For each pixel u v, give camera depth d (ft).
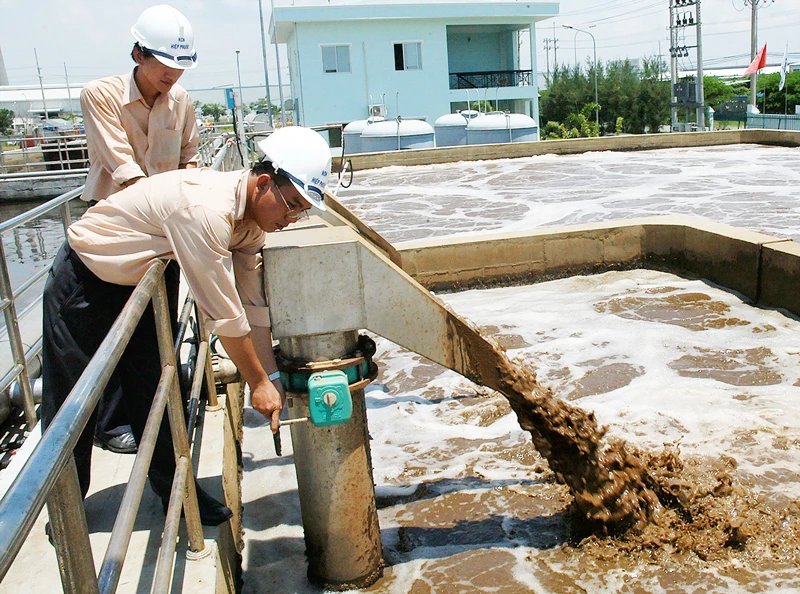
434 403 18.49
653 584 10.87
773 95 237.25
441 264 26.86
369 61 118.73
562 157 69.10
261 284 9.38
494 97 124.47
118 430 12.08
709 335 21.26
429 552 12.05
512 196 47.65
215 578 8.86
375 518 10.98
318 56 117.19
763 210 37.99
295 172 8.28
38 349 17.99
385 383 20.03
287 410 10.67
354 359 9.68
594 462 11.48
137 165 11.23
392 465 15.33
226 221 8.09
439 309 9.82
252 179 8.36
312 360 9.66
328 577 10.94
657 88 204.54
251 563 11.95
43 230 60.49
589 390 18.28
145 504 10.73
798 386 17.69
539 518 12.85
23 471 4.32
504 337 22.25
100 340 9.20
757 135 70.23
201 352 12.85
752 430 15.53
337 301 9.44
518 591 10.95
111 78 11.32
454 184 55.16
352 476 10.32
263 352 9.39
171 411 8.71
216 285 8.20
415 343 9.88
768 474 13.73
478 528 12.69
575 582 11.05
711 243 25.29
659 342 20.98
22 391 14.71
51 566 9.21
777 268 22.66
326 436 10.02
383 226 40.29
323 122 119.85
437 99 122.42
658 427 15.97
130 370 9.82
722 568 11.07
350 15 115.24
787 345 20.10
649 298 24.72
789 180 47.75
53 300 9.07
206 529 9.98
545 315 23.99
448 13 117.50
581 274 27.78
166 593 6.95
